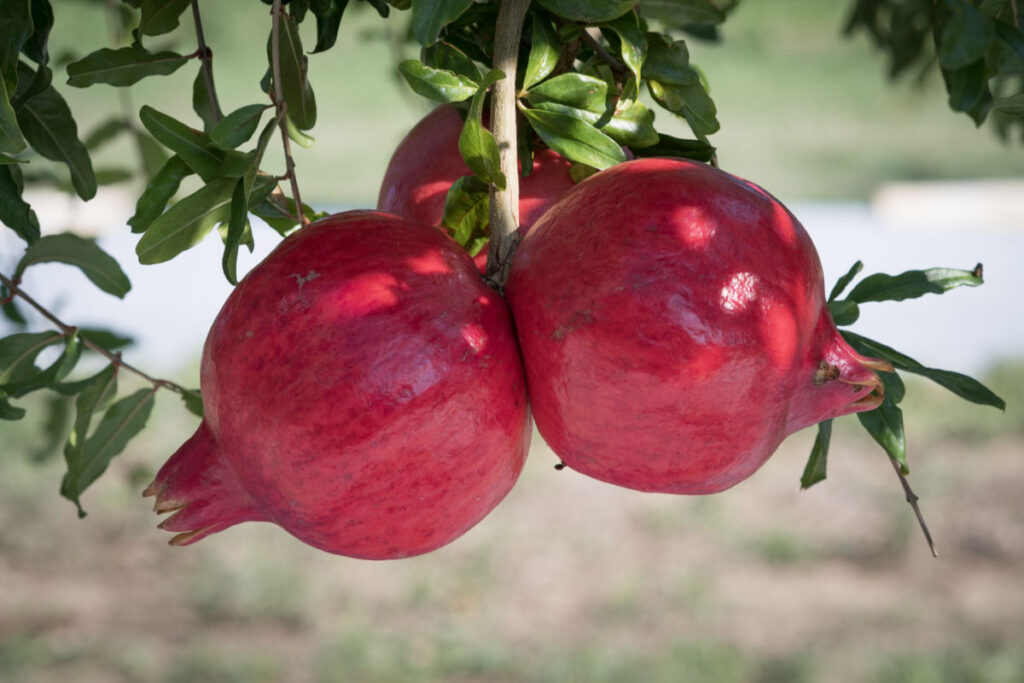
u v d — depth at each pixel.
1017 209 7.41
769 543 4.41
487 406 0.83
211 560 4.37
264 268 0.84
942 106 8.67
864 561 4.33
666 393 0.82
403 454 0.82
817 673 3.55
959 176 8.11
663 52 0.93
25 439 4.81
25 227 0.94
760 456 0.84
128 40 1.24
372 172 7.64
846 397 0.85
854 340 0.91
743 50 9.38
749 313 0.82
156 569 4.31
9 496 4.67
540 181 0.91
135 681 3.58
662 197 0.83
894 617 3.93
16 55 0.90
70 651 3.74
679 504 4.74
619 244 0.82
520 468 0.86
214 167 0.90
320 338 0.82
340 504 0.83
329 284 0.83
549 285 0.83
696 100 0.94
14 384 0.98
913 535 4.45
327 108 8.52
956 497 4.70
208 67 0.97
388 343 0.82
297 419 0.82
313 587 4.19
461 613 3.99
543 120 0.88
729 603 4.04
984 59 0.84
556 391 0.83
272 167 6.09
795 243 0.83
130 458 4.57
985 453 5.05
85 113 6.78
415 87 0.86
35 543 4.42
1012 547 4.36
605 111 0.90
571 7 0.87
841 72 9.17
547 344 0.83
